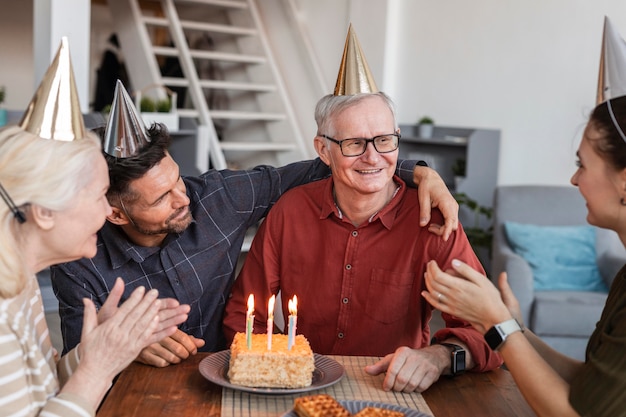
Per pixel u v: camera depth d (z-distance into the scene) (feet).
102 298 6.62
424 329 7.06
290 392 5.00
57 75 4.52
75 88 4.61
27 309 4.71
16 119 17.61
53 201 4.41
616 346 4.12
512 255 14.29
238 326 7.02
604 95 4.60
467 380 5.68
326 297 6.89
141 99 18.44
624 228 4.42
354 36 6.42
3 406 4.25
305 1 22.20
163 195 6.26
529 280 13.84
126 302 4.70
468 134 18.80
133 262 6.72
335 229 6.85
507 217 15.39
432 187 6.61
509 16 18.37
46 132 4.49
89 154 4.55
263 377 5.14
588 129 4.42
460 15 19.15
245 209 7.17
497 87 18.67
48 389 4.60
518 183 18.44
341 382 5.47
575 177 4.56
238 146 21.47
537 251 14.66
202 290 6.94
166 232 6.52
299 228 6.98
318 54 21.98
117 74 26.58
